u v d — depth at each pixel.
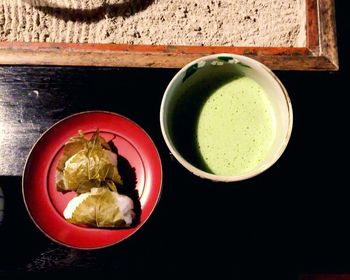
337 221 0.32
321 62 0.35
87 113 0.34
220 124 0.31
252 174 0.27
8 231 0.32
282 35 0.49
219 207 0.32
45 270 0.32
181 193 0.33
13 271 0.32
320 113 0.34
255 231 0.32
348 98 0.34
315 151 0.33
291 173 0.33
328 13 0.36
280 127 0.30
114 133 0.35
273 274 0.32
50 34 0.50
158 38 0.50
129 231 0.32
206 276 0.32
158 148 0.34
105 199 0.32
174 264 0.32
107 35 0.50
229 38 0.50
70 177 0.33
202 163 0.31
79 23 0.50
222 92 0.32
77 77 0.35
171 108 0.31
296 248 0.32
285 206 0.33
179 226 0.32
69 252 0.32
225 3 0.51
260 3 0.50
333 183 0.33
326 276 0.34
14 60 0.34
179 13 0.50
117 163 0.34
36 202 0.33
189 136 0.31
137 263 0.32
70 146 0.33
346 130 0.34
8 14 0.51
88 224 0.32
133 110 0.34
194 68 0.30
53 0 0.51
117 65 0.34
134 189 0.34
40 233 0.32
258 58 0.35
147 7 0.51
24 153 0.34
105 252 0.32
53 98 0.35
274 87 0.29
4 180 0.33
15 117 0.34
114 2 0.51
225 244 0.32
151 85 0.34
